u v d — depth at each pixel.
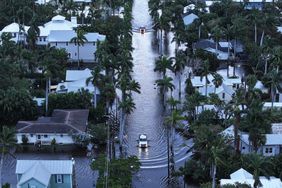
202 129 185.12
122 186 164.62
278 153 193.88
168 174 189.25
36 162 171.75
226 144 180.25
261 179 161.75
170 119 197.00
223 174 173.75
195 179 182.75
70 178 171.12
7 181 181.88
